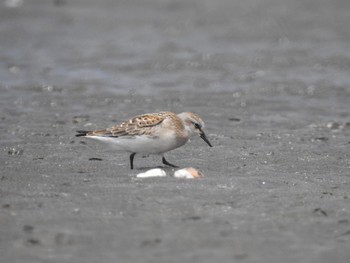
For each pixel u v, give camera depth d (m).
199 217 9.33
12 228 8.84
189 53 26.86
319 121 17.64
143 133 12.09
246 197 10.29
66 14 34.25
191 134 12.70
